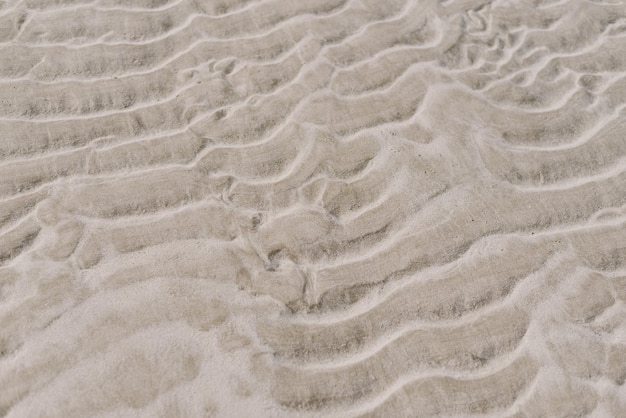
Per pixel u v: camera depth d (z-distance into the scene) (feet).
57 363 6.92
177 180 8.52
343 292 7.71
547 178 9.08
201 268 7.77
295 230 8.23
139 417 6.69
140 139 8.89
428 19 11.18
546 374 7.31
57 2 10.53
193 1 10.82
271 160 8.90
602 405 7.18
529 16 11.53
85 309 7.30
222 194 8.47
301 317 7.49
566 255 8.30
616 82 10.53
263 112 9.43
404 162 9.05
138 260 7.73
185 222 8.14
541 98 10.14
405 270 7.95
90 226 7.96
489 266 8.09
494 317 7.66
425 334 7.45
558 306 7.84
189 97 9.49
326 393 6.97
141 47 10.07
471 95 10.02
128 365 6.99
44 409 6.64
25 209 8.02
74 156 8.58
